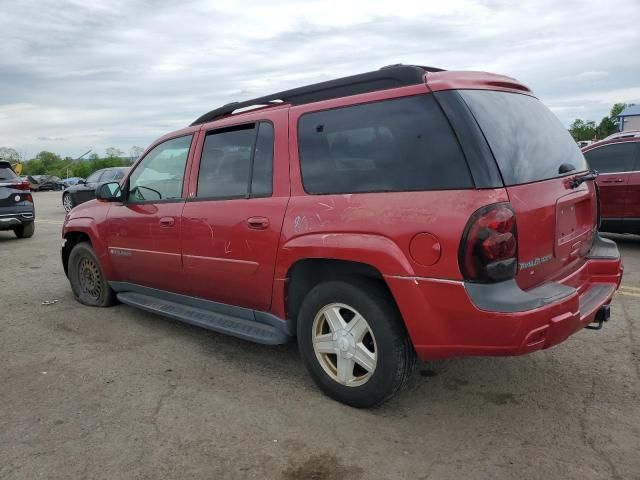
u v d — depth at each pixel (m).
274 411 3.33
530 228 2.81
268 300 3.70
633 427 3.04
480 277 2.67
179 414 3.32
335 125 3.33
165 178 4.58
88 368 4.09
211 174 4.13
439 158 2.84
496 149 2.81
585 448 2.85
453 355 2.87
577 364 3.91
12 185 11.04
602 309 3.34
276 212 3.54
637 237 9.20
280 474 2.70
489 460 2.76
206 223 4.03
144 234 4.71
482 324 2.69
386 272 2.94
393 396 3.20
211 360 4.21
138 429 3.15
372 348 3.21
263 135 3.75
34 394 3.65
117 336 4.82
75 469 2.76
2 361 4.27
